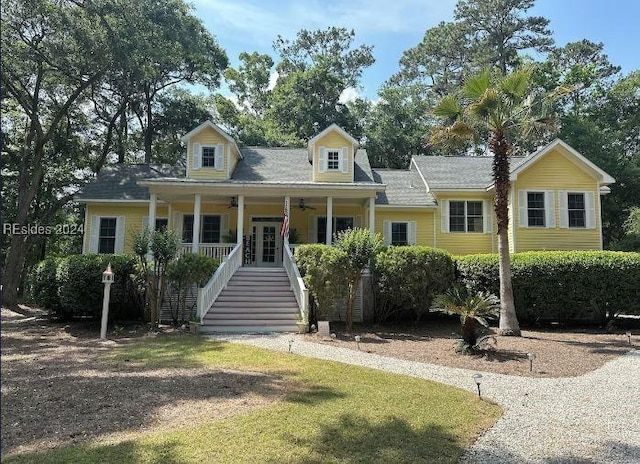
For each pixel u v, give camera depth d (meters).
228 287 15.62
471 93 13.49
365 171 21.17
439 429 5.45
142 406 6.11
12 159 25.86
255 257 21.06
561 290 14.23
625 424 5.79
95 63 20.91
